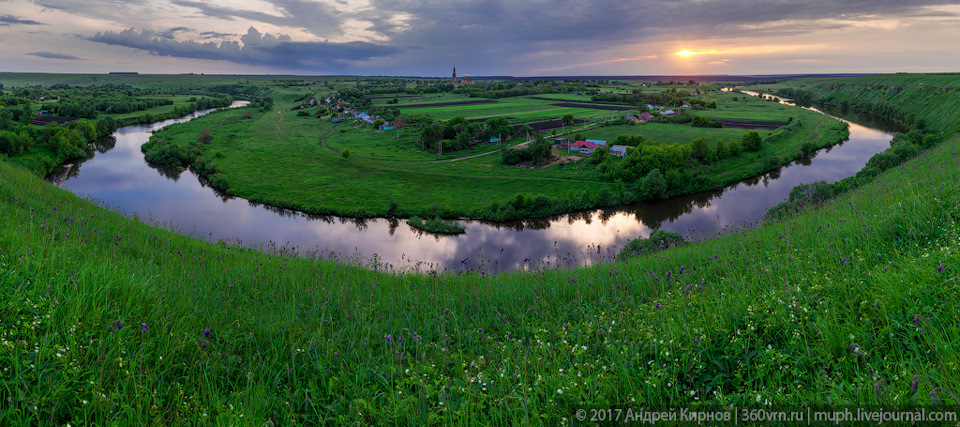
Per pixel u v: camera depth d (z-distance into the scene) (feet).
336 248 188.75
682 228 207.62
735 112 618.85
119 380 20.51
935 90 493.77
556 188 275.80
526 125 491.31
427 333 30.60
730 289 30.66
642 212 237.66
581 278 43.24
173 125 531.09
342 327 31.12
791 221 53.62
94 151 389.80
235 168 329.31
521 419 19.31
